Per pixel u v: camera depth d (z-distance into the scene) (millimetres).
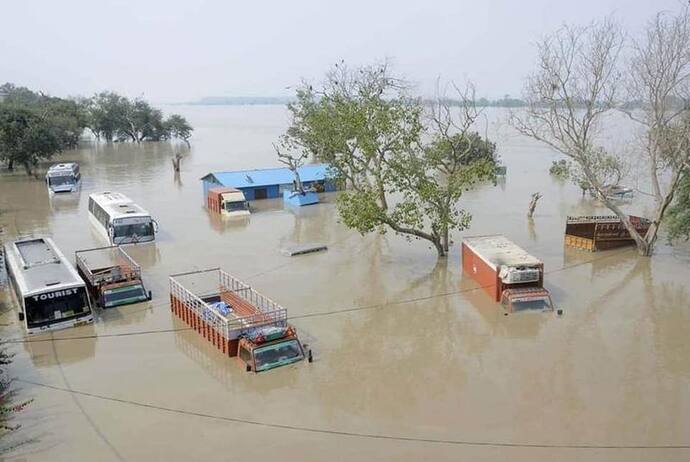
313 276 33250
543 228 44219
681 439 17609
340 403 19922
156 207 52406
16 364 22938
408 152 36844
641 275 33188
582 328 26062
